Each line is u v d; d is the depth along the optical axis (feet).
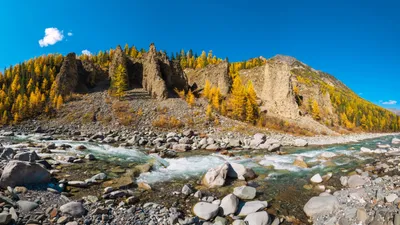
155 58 257.14
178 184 51.49
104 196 39.65
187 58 495.00
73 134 144.15
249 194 44.57
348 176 55.98
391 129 437.17
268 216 34.83
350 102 529.45
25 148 77.51
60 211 31.04
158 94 227.61
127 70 268.41
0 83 233.14
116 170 59.41
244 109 222.07
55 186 42.39
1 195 31.32
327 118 330.75
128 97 223.51
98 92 230.07
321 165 73.00
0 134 124.88
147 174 58.65
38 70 238.27
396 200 32.65
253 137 156.25
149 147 110.73
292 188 50.83
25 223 26.99
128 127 166.91
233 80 304.91
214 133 163.53
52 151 77.82
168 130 166.81
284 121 233.35
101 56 356.79
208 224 32.99
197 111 201.77
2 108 177.47
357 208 33.83
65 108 185.57
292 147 128.16
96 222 30.32
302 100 339.16
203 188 49.16
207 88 258.37
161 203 40.09
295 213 38.40
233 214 36.94
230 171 56.80
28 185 39.24
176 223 32.45
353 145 138.10
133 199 39.40
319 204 38.17
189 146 109.09
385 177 49.62
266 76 292.81
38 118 169.89
